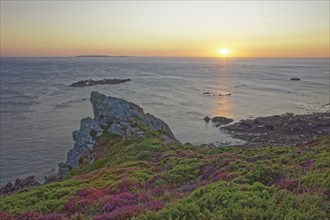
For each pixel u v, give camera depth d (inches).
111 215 550.3
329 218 429.1
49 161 2484.0
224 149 1441.9
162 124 2682.1
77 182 1104.2
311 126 3422.7
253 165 864.3
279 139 3026.6
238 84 7701.8
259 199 496.4
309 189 554.9
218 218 442.9
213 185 633.6
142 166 1243.8
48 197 876.0
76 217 634.2
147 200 670.5
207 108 4618.6
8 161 2460.6
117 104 2460.6
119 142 1982.0
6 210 761.6
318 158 855.1
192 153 1357.0
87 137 2208.4
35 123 3654.0
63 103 5004.9
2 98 5408.5
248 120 3727.9
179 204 514.0
